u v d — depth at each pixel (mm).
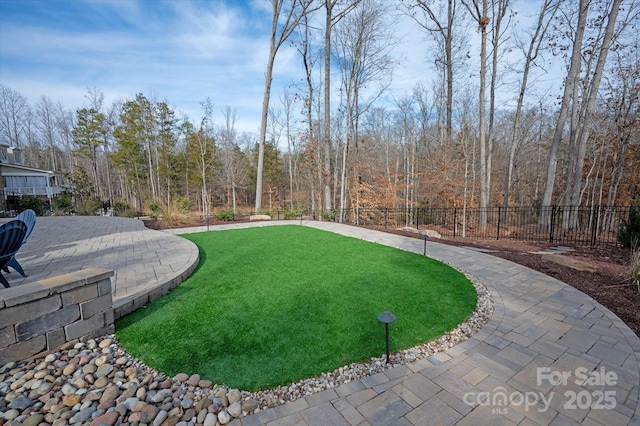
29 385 1939
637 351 2484
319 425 1694
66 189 18953
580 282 4273
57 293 2275
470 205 12750
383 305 3387
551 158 10375
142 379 2068
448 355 2430
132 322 2916
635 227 6402
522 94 13648
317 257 5625
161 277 3990
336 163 17891
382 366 2262
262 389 1991
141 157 26703
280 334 2709
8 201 16094
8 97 29234
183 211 11742
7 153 20109
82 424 1646
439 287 4020
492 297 3711
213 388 1994
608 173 13734
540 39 12484
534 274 4676
